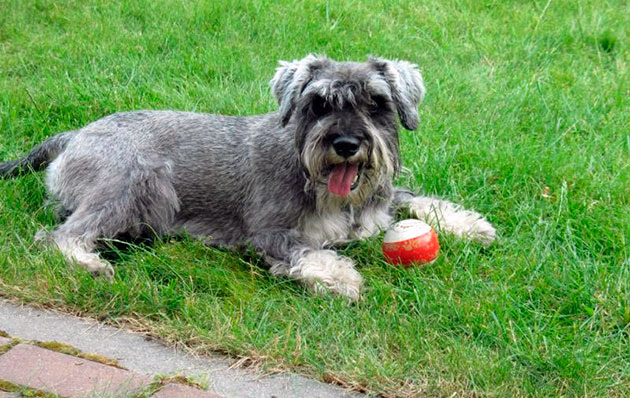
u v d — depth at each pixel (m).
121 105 2.20
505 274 1.74
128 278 1.71
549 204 1.92
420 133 2.12
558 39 2.54
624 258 1.77
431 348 1.58
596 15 2.65
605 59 2.48
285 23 2.51
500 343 1.60
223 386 1.51
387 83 1.80
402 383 1.53
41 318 1.63
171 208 1.87
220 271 1.75
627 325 1.64
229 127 1.90
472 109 2.24
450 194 1.99
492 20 2.66
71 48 2.40
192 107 2.19
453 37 2.56
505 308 1.66
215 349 1.57
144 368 1.54
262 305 1.67
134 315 1.64
